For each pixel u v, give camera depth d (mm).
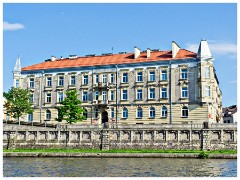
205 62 89812
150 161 58750
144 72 95562
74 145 77562
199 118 89125
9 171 48656
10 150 77125
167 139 72750
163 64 93938
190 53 94375
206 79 89500
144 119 94062
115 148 75188
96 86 98938
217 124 70812
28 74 106000
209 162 56688
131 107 95562
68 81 102312
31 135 80312
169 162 56969
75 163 57031
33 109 103000
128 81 96688
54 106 102250
